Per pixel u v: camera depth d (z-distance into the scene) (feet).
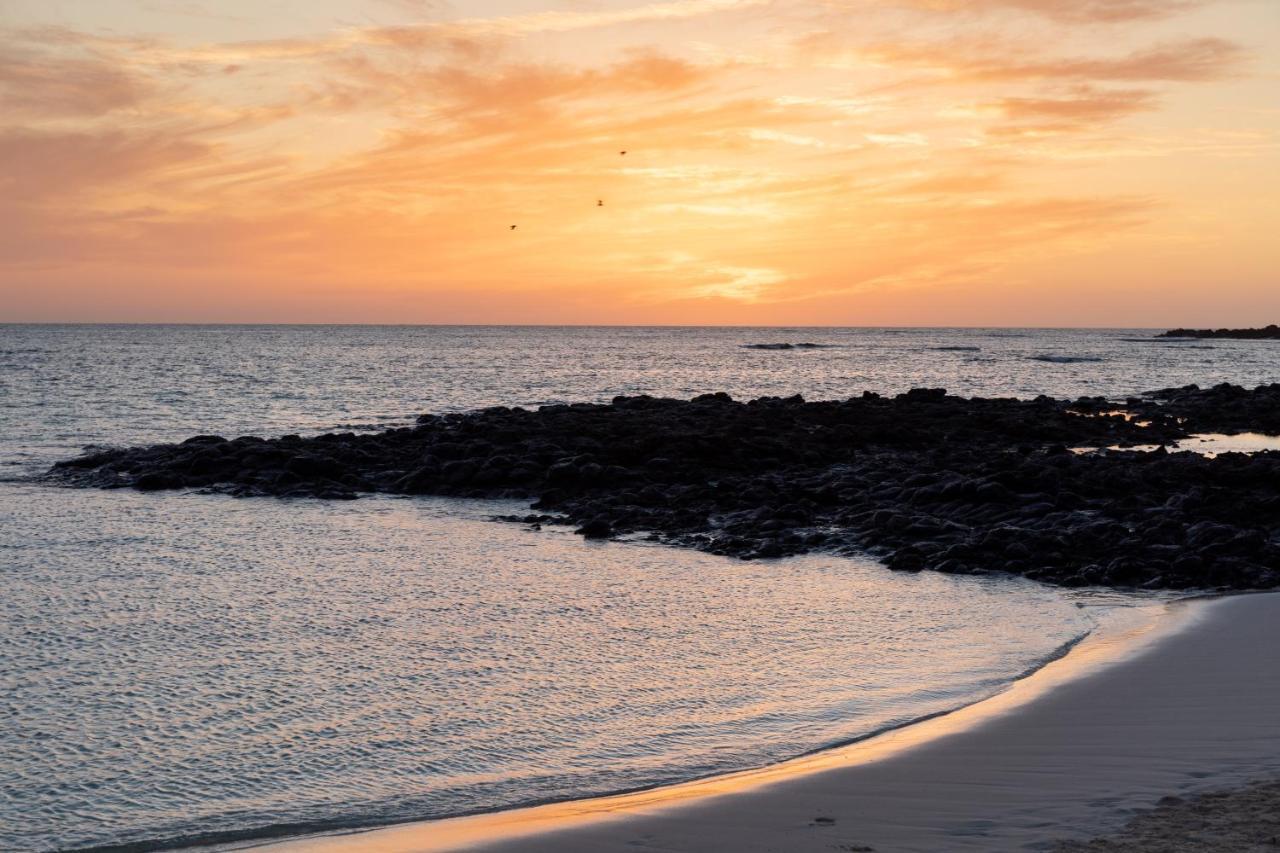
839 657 53.52
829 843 29.19
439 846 30.68
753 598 67.26
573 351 592.19
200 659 52.49
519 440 139.54
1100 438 170.19
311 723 43.47
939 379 343.67
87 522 95.86
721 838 29.99
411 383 305.12
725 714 44.57
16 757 39.52
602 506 101.71
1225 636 54.19
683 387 303.48
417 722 43.62
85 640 55.88
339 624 59.82
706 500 104.17
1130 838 27.99
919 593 68.90
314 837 32.48
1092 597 67.62
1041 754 36.35
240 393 257.96
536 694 47.39
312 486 115.55
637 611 63.57
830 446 145.79
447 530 93.50
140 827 33.60
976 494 96.27
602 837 30.50
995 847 28.07
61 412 206.28
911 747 38.09
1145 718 40.11
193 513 101.96
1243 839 27.53
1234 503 93.91
